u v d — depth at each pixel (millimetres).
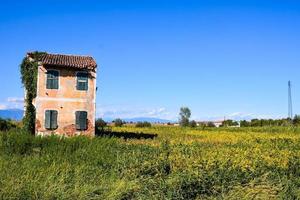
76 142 25594
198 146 32844
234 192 14961
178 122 92625
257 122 83688
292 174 19516
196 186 15750
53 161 18766
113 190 14547
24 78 38594
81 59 40531
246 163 20453
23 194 13250
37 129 37688
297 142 37156
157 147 28938
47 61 37969
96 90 39750
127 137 44000
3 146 23312
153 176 17922
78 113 38969
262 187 15328
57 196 13508
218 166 19078
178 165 19609
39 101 37875
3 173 15070
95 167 18891
